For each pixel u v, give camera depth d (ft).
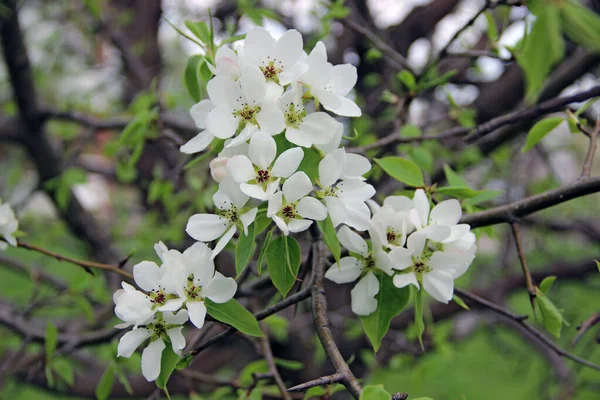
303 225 1.52
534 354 4.03
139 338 1.55
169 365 1.54
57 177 3.35
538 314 1.79
